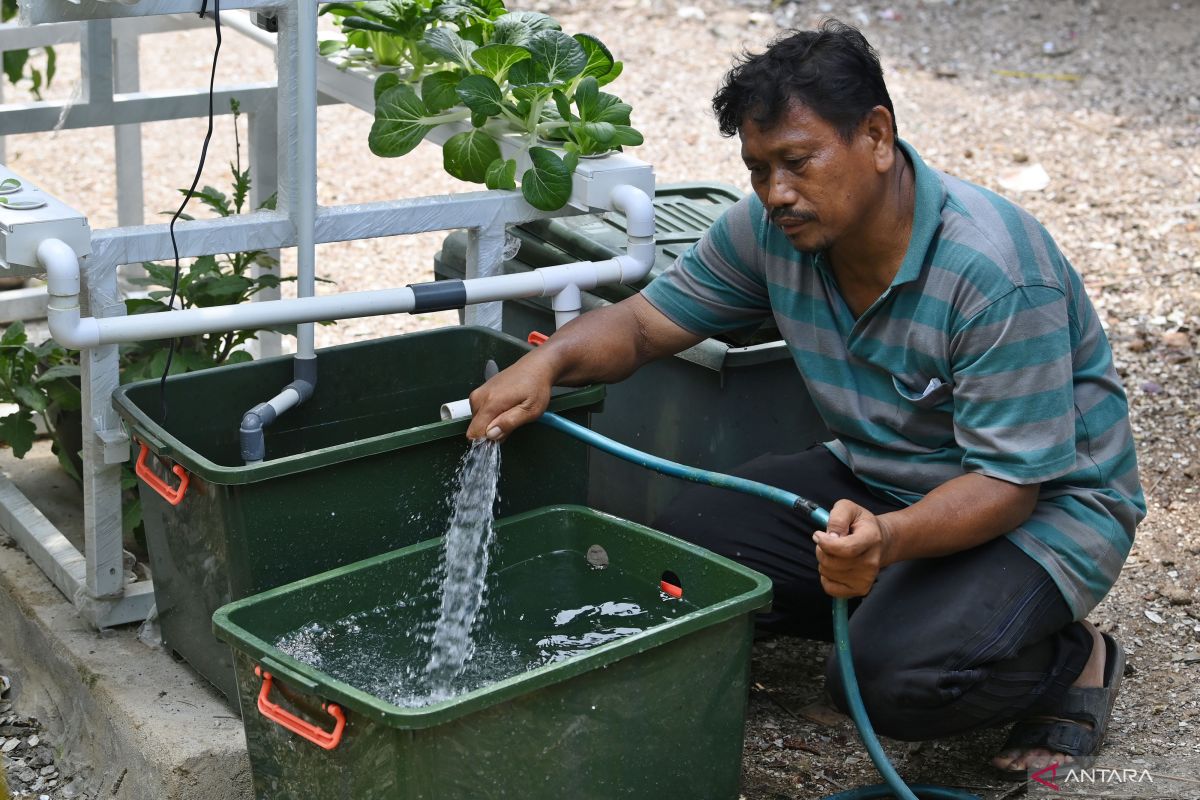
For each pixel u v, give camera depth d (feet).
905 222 7.52
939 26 23.67
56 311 7.93
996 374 7.32
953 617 7.56
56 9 8.07
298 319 8.41
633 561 8.18
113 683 8.60
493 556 8.20
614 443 7.90
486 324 9.64
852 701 7.36
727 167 18.78
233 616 7.09
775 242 8.12
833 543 6.85
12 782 8.70
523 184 9.26
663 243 10.15
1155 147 18.84
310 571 7.95
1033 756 8.21
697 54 22.67
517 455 8.51
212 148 19.85
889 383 7.95
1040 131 19.48
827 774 8.45
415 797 6.34
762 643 9.84
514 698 6.47
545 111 9.82
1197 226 16.42
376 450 7.85
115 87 13.43
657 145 19.38
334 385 9.14
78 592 9.16
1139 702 8.99
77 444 10.60
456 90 9.22
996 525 7.43
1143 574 10.48
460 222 9.30
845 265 7.77
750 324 9.00
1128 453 8.14
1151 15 24.11
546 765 6.74
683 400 9.38
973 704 7.79
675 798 7.38
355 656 7.45
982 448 7.43
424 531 8.32
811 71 6.94
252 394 8.92
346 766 6.57
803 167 7.05
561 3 24.49
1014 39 23.09
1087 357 8.02
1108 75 21.59
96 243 8.32
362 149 19.77
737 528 8.64
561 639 7.68
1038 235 7.50
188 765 7.94
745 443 9.35
